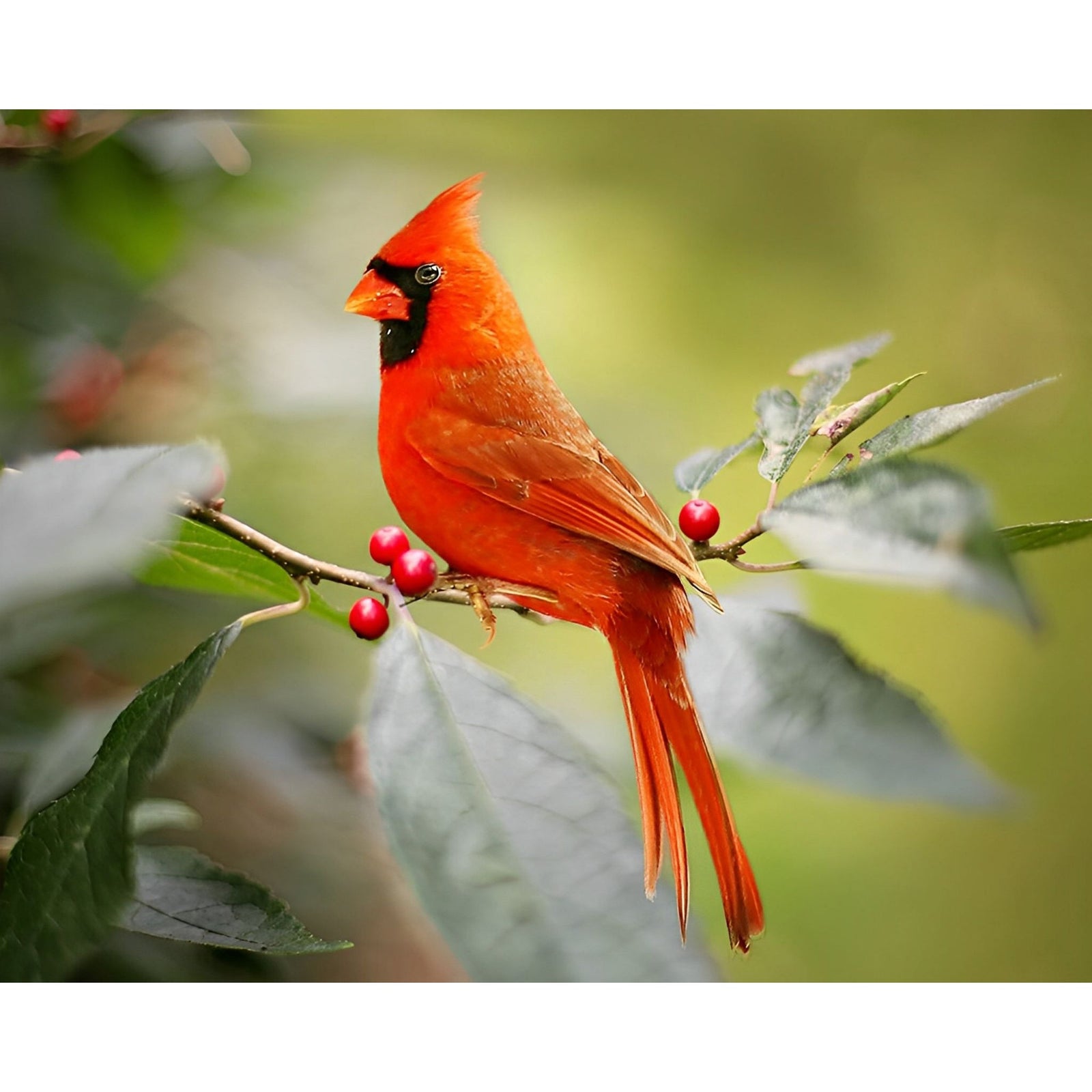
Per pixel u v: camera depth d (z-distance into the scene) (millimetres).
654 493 3166
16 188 3086
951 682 4496
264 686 3074
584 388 3268
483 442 2939
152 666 3059
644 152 3941
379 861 3043
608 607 2924
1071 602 4566
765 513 2818
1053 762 4391
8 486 2783
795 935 3602
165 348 3111
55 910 2830
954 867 4070
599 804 2814
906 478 2809
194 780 3047
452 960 3025
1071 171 4605
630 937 2797
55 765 2982
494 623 2938
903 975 3738
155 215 3100
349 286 3146
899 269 4414
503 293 2959
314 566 2867
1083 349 4523
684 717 2908
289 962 3000
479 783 2818
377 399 3119
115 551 2777
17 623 2994
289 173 3150
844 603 4434
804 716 2828
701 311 3967
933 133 4500
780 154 4234
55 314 3096
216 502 2867
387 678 2834
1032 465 4480
